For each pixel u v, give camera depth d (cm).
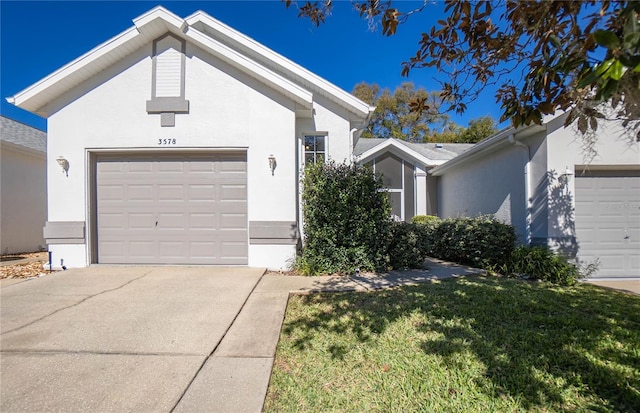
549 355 321
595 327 395
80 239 715
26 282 588
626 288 621
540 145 732
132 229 739
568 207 702
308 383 279
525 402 249
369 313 442
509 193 862
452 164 1196
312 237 708
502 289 571
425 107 381
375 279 641
